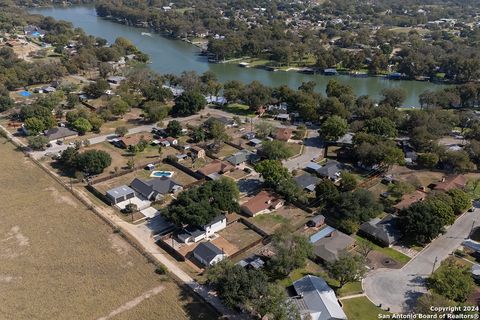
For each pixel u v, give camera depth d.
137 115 187.50
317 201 118.88
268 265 90.62
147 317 79.06
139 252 97.12
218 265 84.44
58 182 128.38
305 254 88.25
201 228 103.19
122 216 111.81
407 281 89.06
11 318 78.19
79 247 98.50
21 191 122.81
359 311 81.00
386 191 124.75
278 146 138.88
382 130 152.25
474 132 155.12
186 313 80.06
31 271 90.38
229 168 136.12
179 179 132.25
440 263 94.38
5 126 170.38
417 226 98.62
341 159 145.88
